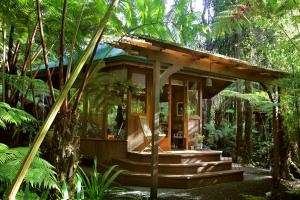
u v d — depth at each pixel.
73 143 3.22
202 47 11.84
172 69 5.54
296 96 5.73
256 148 10.96
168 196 5.28
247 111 10.26
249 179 7.15
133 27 3.89
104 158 7.29
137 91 7.19
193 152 6.88
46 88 4.07
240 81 11.73
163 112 8.24
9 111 2.65
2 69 4.14
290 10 5.65
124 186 5.89
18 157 2.08
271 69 6.46
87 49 1.31
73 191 3.18
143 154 6.44
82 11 3.51
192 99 8.51
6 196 1.14
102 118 7.38
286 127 6.66
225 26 6.78
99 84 5.57
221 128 12.48
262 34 10.21
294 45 5.66
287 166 6.71
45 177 2.00
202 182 6.23
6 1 3.50
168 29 3.85
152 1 3.80
